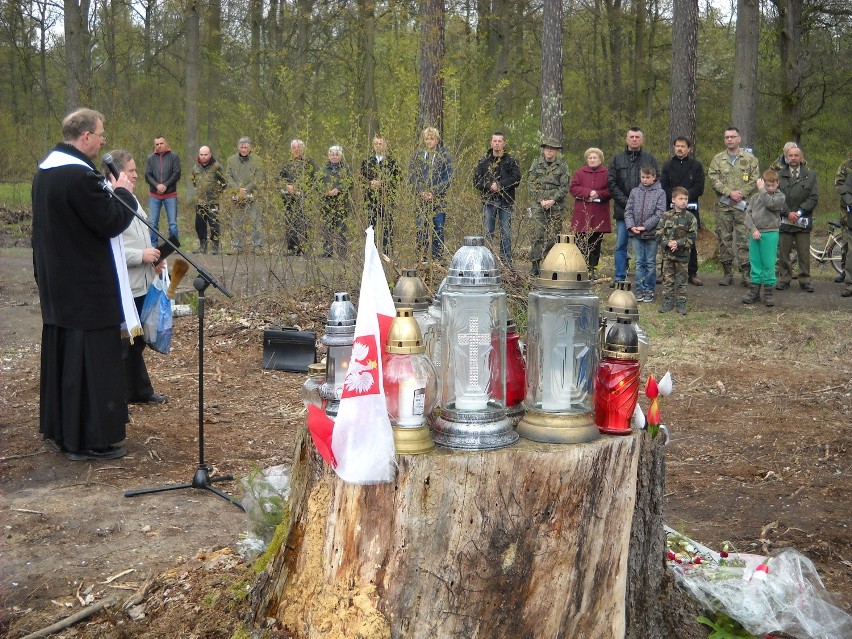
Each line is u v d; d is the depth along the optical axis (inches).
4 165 781.3
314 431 102.7
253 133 462.0
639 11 919.0
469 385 101.5
